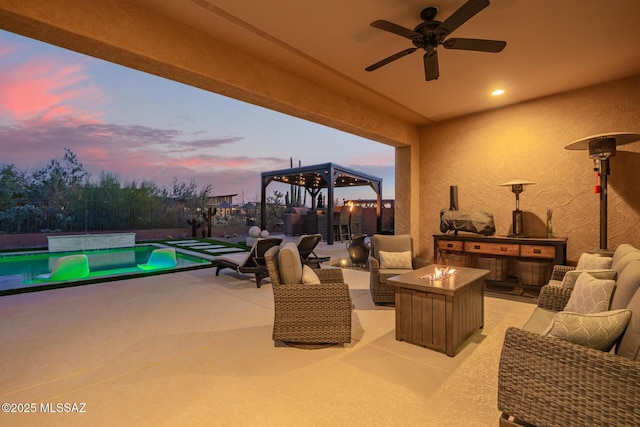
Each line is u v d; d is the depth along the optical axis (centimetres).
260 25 306
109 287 496
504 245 466
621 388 129
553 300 269
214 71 327
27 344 282
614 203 436
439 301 270
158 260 742
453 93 473
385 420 181
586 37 321
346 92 471
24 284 532
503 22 295
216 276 582
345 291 282
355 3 271
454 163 588
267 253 289
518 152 514
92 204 1197
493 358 260
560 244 423
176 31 298
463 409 192
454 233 528
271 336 304
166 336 302
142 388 214
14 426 175
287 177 1351
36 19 225
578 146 412
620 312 148
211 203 1595
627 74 411
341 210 1209
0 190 1104
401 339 295
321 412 188
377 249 475
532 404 151
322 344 285
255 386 216
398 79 427
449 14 285
